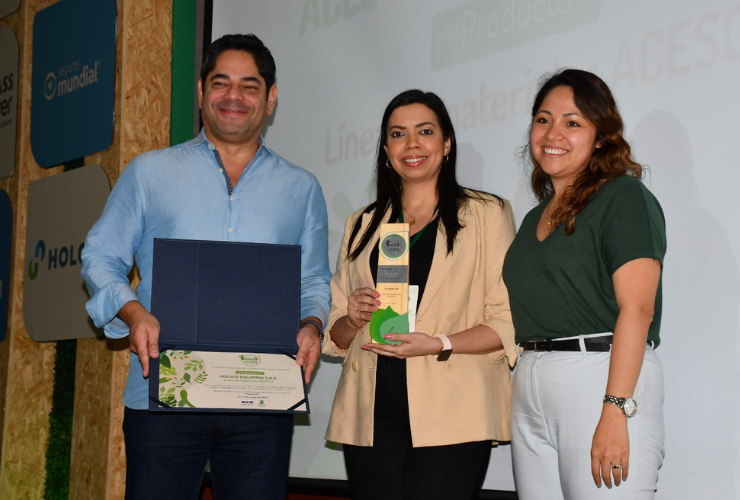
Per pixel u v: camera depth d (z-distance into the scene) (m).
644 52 2.26
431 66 2.77
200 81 2.18
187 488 1.98
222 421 1.98
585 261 1.82
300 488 2.94
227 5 3.45
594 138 1.94
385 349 1.99
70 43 3.75
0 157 4.22
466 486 1.98
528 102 2.50
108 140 3.43
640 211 1.75
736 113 2.07
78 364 3.47
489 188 2.58
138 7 3.45
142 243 2.11
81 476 3.37
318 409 2.95
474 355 2.06
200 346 1.90
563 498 1.83
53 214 3.73
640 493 1.70
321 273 2.23
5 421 3.87
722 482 2.02
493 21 2.61
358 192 2.91
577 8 2.41
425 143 2.15
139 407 1.98
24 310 3.89
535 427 1.88
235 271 1.97
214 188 2.09
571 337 1.84
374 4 2.95
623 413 1.67
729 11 2.10
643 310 1.70
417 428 1.98
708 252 2.09
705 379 2.07
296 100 3.15
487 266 2.12
